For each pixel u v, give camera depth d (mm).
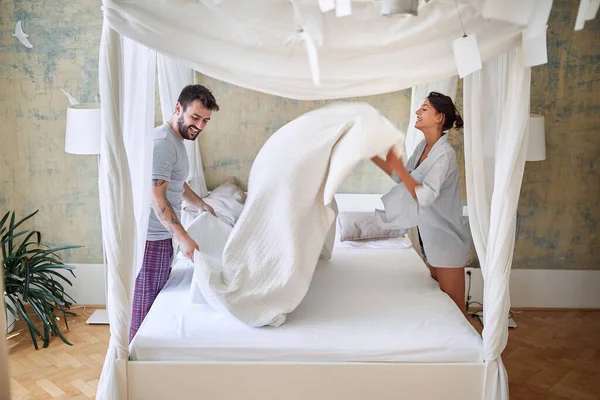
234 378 2867
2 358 776
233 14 2443
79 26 4652
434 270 3932
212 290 3066
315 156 3049
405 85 2584
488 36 2535
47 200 4891
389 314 3232
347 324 3100
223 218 4520
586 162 4879
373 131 2975
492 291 2869
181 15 2445
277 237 3104
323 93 2596
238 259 3145
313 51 2279
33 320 4684
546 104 4805
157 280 3523
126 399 2889
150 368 2855
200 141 5090
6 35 4648
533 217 4969
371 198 5062
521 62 2656
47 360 4086
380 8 2479
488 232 3016
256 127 5070
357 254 4285
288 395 2883
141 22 2445
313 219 3125
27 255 4574
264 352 2889
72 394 3662
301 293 3111
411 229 4902
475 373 2881
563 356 4266
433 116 3650
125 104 2936
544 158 4449
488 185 3027
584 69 4758
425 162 3578
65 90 4734
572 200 4938
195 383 2873
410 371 2871
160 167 3291
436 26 2494
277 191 3080
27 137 4793
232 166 5145
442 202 3584
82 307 4973
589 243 5000
